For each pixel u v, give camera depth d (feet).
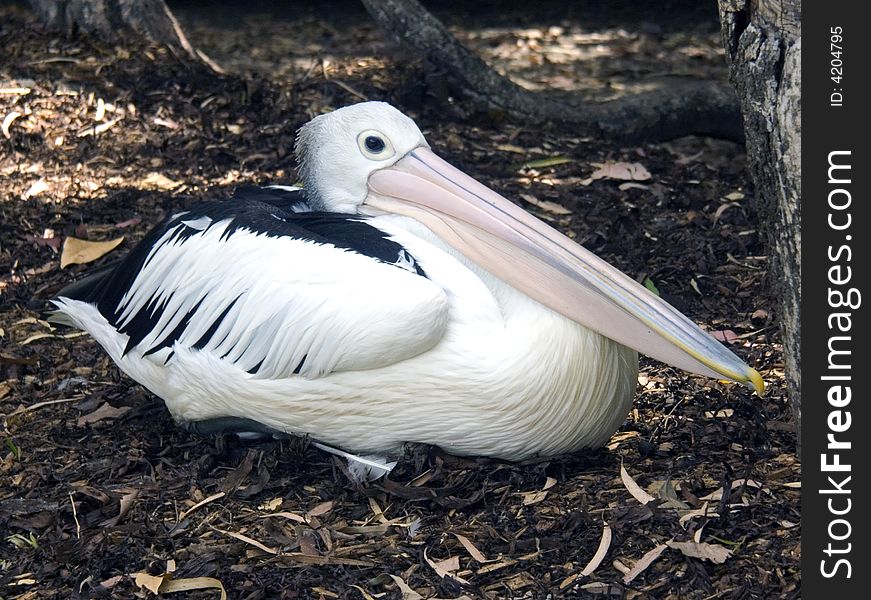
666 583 14.06
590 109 34.19
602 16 55.83
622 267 24.85
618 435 17.83
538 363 15.46
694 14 56.03
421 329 15.05
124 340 18.15
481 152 31.53
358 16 54.85
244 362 16.40
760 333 21.72
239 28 52.95
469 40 51.85
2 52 34.63
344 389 15.90
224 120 32.50
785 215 14.11
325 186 17.54
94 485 17.16
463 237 16.60
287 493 16.66
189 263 17.10
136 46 35.55
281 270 16.02
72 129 31.37
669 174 30.63
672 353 15.64
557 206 28.07
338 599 14.26
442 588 14.34
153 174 29.68
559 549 14.87
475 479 16.29
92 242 25.81
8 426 19.19
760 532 14.80
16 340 22.18
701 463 16.63
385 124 17.10
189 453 17.98
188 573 14.90
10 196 28.35
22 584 15.01
